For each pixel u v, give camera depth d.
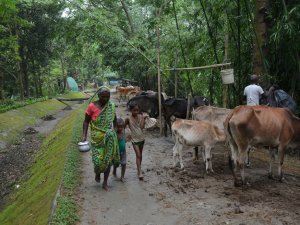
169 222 5.85
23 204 8.53
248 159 8.62
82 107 24.19
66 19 20.36
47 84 41.66
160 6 14.20
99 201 6.76
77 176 8.22
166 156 10.03
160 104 12.91
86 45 23.05
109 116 7.00
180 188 7.33
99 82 67.25
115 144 7.10
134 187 7.50
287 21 8.77
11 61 27.48
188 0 14.19
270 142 7.19
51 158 11.18
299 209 6.16
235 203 6.45
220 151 10.17
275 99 9.08
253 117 6.91
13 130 17.56
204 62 13.86
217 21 11.56
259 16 10.13
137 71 25.11
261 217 5.86
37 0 20.34
